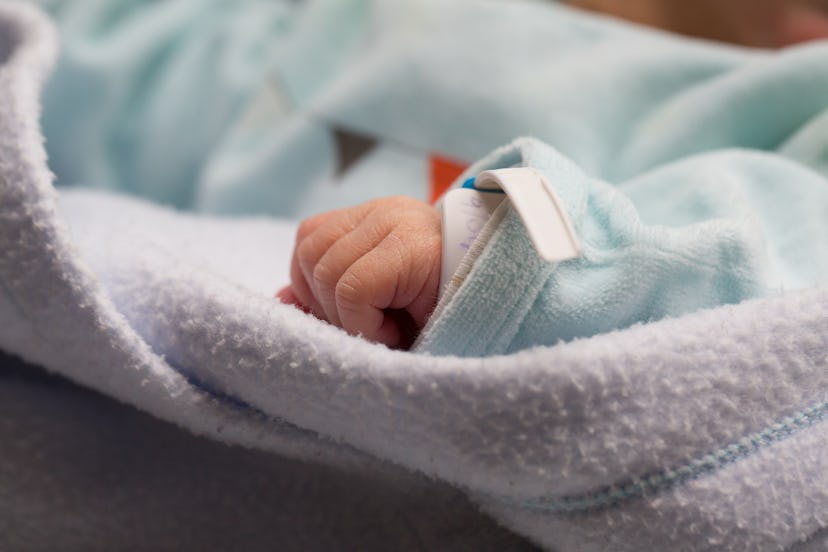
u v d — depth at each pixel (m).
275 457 0.57
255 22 1.10
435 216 0.51
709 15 1.08
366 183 0.87
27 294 0.52
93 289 0.51
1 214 0.52
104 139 1.02
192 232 0.73
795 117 0.78
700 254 0.49
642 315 0.49
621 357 0.43
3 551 0.58
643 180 0.66
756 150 0.78
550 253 0.40
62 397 0.65
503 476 0.43
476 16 0.93
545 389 0.41
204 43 1.07
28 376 0.67
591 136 0.81
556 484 0.43
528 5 0.96
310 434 0.50
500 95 0.85
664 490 0.44
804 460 0.46
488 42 0.90
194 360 0.50
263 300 0.48
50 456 0.61
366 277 0.48
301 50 1.00
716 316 0.46
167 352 0.51
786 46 1.08
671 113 0.81
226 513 0.59
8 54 0.72
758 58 0.83
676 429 0.44
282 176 0.93
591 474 0.43
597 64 0.86
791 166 0.65
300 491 0.58
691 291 0.49
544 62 0.89
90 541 0.59
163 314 0.50
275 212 0.93
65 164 1.02
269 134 0.97
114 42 1.03
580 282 0.47
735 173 0.64
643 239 0.48
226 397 0.50
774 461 0.45
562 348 0.43
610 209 0.50
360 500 0.57
